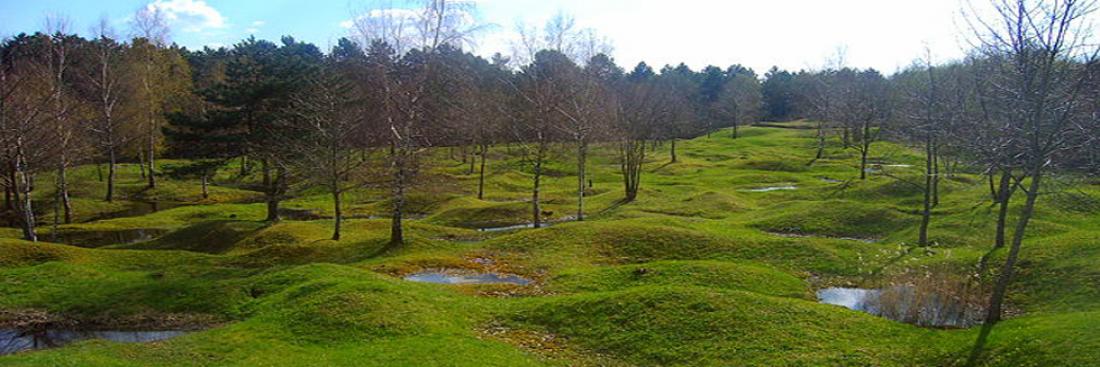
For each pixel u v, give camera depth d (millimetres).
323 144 48000
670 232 41312
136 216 62844
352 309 25547
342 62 78500
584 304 26344
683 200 60938
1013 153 23656
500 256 38844
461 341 23000
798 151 109250
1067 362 17797
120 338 26203
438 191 69875
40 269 34125
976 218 42250
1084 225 39438
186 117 51844
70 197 71438
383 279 30797
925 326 24891
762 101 158125
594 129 59969
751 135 135250
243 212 64000
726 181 78688
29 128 45000
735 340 22375
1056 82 21828
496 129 81812
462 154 98812
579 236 41812
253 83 50031
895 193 58250
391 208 67125
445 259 37656
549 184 80938
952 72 46719
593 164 96750
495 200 69625
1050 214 42156
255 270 35344
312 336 23766
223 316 28078
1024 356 18906
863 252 36844
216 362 21469
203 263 37750
